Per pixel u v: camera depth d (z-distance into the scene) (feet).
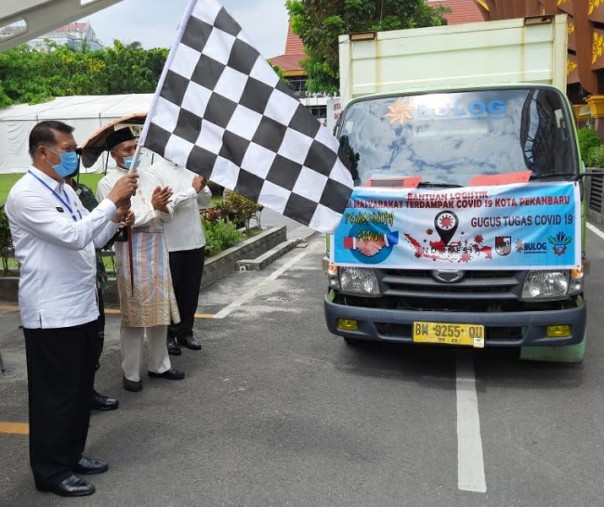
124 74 125.39
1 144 87.92
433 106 15.94
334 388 14.96
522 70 16.79
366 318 14.78
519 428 12.60
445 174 14.85
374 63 17.78
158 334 15.35
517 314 13.80
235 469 11.16
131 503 10.14
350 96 18.10
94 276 10.61
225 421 13.21
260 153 10.50
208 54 10.51
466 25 16.97
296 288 25.84
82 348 10.37
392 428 12.71
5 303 23.25
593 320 20.39
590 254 32.40
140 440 12.38
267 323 20.77
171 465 11.35
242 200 33.99
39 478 10.41
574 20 56.80
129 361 14.83
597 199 45.01
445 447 11.86
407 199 14.11
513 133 15.16
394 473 10.93
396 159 15.47
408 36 17.42
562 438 12.15
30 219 9.53
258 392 14.79
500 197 13.60
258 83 10.49
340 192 10.56
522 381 15.08
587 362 16.28
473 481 10.62
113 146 14.52
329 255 15.67
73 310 10.12
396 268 14.40
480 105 15.67
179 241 16.99
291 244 36.58
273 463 11.36
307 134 10.48
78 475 10.98
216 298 24.30
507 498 10.11
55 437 10.28
